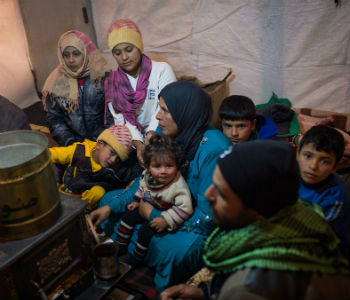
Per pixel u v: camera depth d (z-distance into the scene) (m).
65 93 2.48
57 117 2.60
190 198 1.72
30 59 4.25
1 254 1.25
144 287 1.79
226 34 3.34
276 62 3.17
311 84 3.09
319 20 2.81
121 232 1.93
